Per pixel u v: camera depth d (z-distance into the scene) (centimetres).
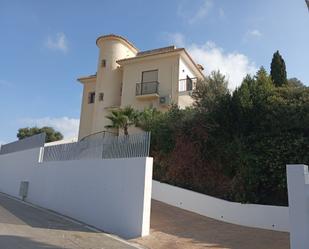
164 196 1581
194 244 974
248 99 1432
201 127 1588
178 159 1644
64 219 1370
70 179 1526
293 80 1925
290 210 800
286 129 1345
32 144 2092
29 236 930
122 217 1164
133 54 2925
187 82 2472
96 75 2877
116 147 1311
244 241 1016
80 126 2986
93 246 886
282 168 1291
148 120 1956
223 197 1443
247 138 1412
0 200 1809
